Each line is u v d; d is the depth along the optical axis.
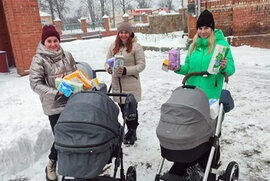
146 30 19.03
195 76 3.03
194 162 2.62
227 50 2.65
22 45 8.88
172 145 2.19
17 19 8.64
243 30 12.52
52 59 2.88
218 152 2.76
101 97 2.29
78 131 2.04
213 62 2.61
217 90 2.97
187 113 2.15
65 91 2.49
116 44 3.81
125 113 2.60
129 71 3.63
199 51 3.02
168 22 18.75
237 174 2.86
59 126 2.10
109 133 2.18
